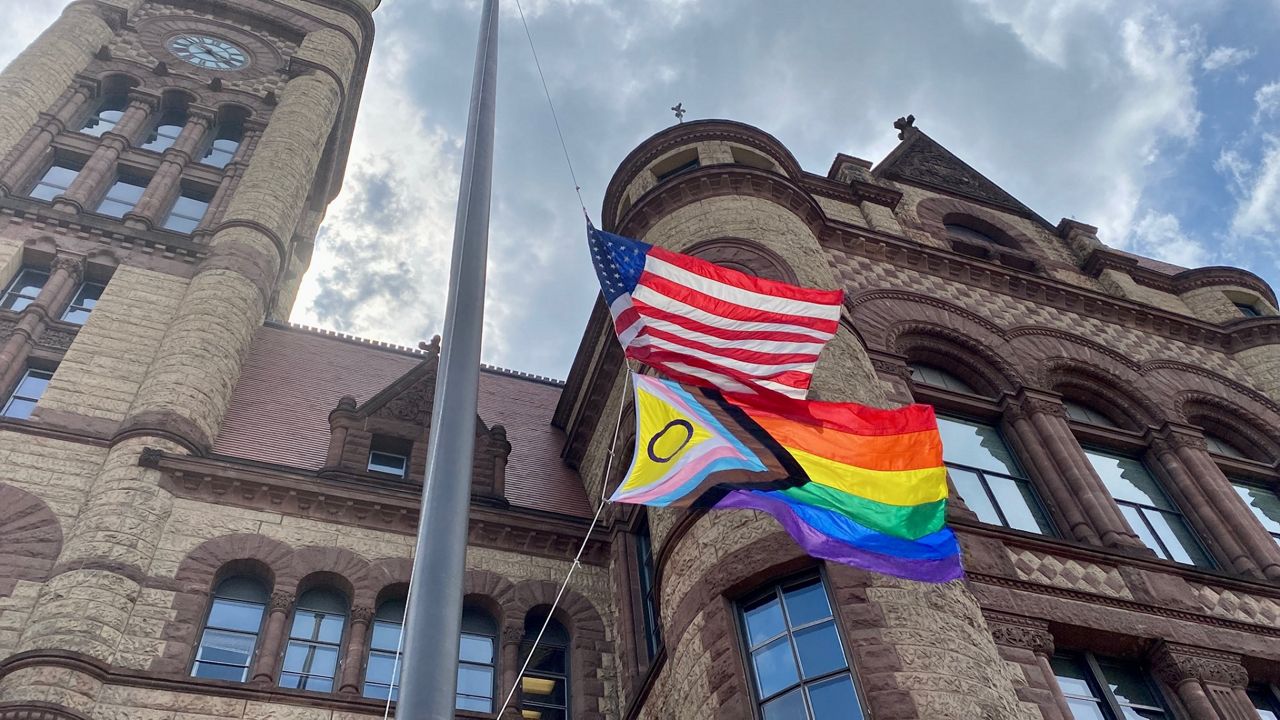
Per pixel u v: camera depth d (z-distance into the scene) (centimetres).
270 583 1955
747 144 2755
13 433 2061
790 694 1356
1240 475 2322
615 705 1980
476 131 1222
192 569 1898
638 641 2006
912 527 1309
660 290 1529
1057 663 1558
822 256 2361
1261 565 1938
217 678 1786
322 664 1884
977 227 3119
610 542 2273
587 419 2653
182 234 2861
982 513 1898
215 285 2653
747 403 1420
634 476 1298
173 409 2206
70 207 2812
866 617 1374
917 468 1374
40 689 1545
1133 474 2186
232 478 2062
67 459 2052
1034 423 2114
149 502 1952
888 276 2491
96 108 3431
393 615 2016
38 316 2430
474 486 2358
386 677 1905
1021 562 1652
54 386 2228
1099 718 1495
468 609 2120
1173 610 1669
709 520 1641
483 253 1046
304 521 2077
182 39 3884
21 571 1800
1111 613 1617
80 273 2639
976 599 1522
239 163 3322
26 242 2653
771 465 1330
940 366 2294
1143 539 2005
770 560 1495
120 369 2344
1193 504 2097
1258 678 1652
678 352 1466
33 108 3119
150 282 2666
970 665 1338
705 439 1339
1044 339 2456
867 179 3084
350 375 2941
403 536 2122
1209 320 3016
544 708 1991
